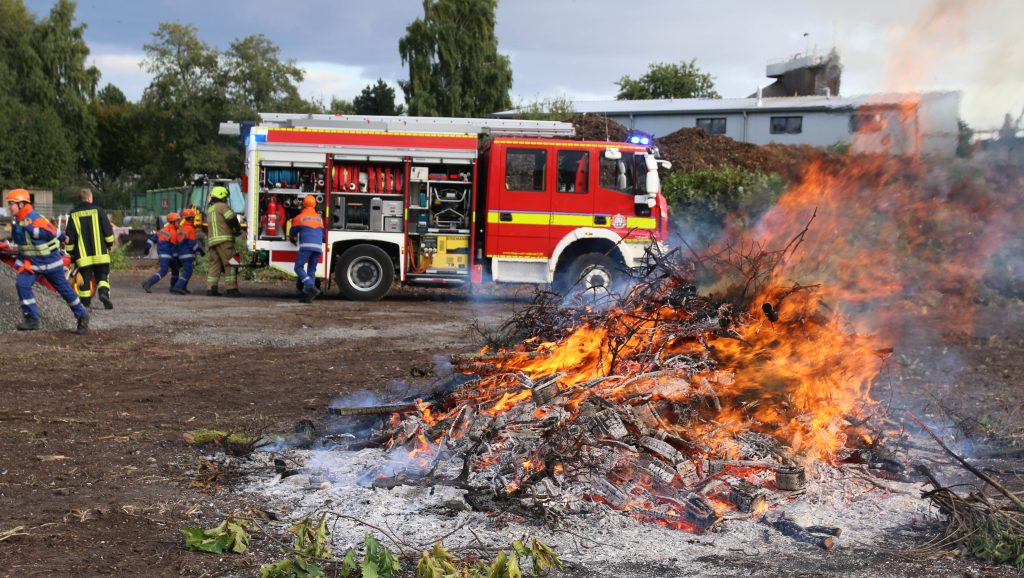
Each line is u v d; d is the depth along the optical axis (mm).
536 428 4848
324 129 15930
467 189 16219
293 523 4055
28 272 10516
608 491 4375
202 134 49219
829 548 3924
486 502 4270
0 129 51250
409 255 16250
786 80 41312
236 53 49062
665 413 5148
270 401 7125
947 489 4312
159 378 8109
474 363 5707
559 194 15805
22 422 6180
